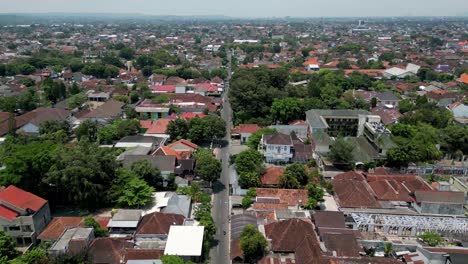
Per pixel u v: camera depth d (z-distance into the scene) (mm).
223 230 77812
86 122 126312
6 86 185500
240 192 91000
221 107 170000
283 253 67125
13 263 59188
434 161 112125
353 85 195500
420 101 155750
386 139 110812
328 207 85062
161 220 73188
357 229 75750
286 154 107250
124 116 150875
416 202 84625
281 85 179375
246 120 145625
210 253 70312
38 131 128250
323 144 110812
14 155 80625
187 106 156250
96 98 170750
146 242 69812
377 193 89562
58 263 57438
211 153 112938
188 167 98438
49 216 78000
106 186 83812
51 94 169750
